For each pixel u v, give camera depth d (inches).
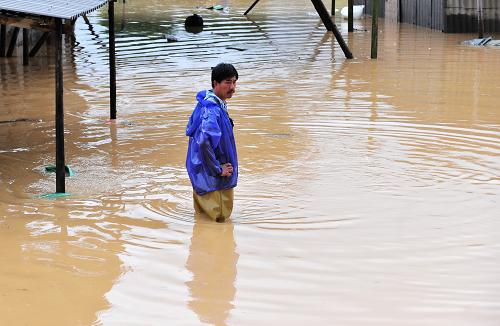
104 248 399.2
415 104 756.6
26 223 435.2
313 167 546.3
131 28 1445.6
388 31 1366.9
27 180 522.9
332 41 1253.1
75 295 343.3
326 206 463.5
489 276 361.1
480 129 652.1
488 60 1013.2
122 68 1023.0
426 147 598.2
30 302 335.6
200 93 431.8
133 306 332.8
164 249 398.6
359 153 582.2
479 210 452.8
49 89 880.3
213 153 424.8
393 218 441.7
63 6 516.7
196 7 1829.5
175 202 475.2
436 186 499.8
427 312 325.4
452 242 404.2
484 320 317.4
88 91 867.4
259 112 732.7
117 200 478.9
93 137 649.0
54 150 607.8
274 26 1466.5
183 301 337.7
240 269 372.5
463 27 1301.7
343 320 319.0
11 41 1122.0
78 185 510.0
